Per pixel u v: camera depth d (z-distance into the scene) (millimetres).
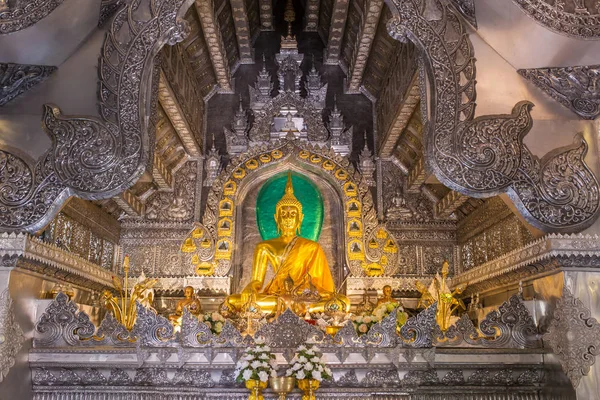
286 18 11094
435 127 6020
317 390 5973
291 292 8578
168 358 6027
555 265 5707
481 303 8719
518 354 5984
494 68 6352
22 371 5770
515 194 5871
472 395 6043
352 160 10719
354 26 9789
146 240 10148
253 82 11219
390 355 5965
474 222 9523
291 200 10062
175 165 10438
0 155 5887
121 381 6020
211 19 8703
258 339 5746
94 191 5852
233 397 6012
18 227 5758
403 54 8477
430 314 6141
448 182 5895
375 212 9914
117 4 6461
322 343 6020
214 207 9883
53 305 6121
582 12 6383
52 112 5996
